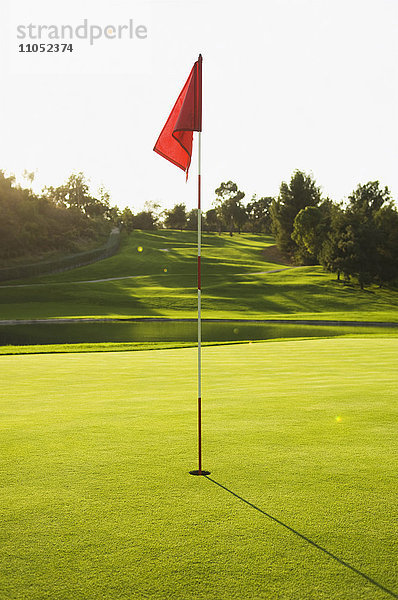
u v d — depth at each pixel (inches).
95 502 187.0
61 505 184.5
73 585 132.9
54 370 571.8
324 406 361.4
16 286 3031.5
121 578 136.1
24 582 134.3
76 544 154.7
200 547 152.7
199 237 234.8
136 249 5022.1
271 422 314.0
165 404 372.2
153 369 579.5
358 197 4143.7
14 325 1768.0
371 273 2859.3
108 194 6328.7
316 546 153.4
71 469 225.5
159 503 185.9
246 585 132.9
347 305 2488.9
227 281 3255.4
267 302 2566.4
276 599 127.0
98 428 300.5
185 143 256.4
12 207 4266.7
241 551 150.3
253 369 572.4
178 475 217.0
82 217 5506.9
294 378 500.1
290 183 4397.1
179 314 2196.1
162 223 7755.9
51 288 2940.5
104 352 802.8
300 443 266.8
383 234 2906.0
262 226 7244.1
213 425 306.8
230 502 186.9
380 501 187.8
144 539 157.8
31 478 213.8
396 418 323.9
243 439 275.0
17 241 4158.5
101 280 3540.8
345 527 166.1
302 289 2847.0
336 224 2942.9
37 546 153.6
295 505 184.1
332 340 1017.5
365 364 612.4
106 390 434.9
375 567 141.7
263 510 179.6
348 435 282.8
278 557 146.9
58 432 291.3
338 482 208.1
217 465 230.7
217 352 781.9
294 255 4288.9
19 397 402.6
